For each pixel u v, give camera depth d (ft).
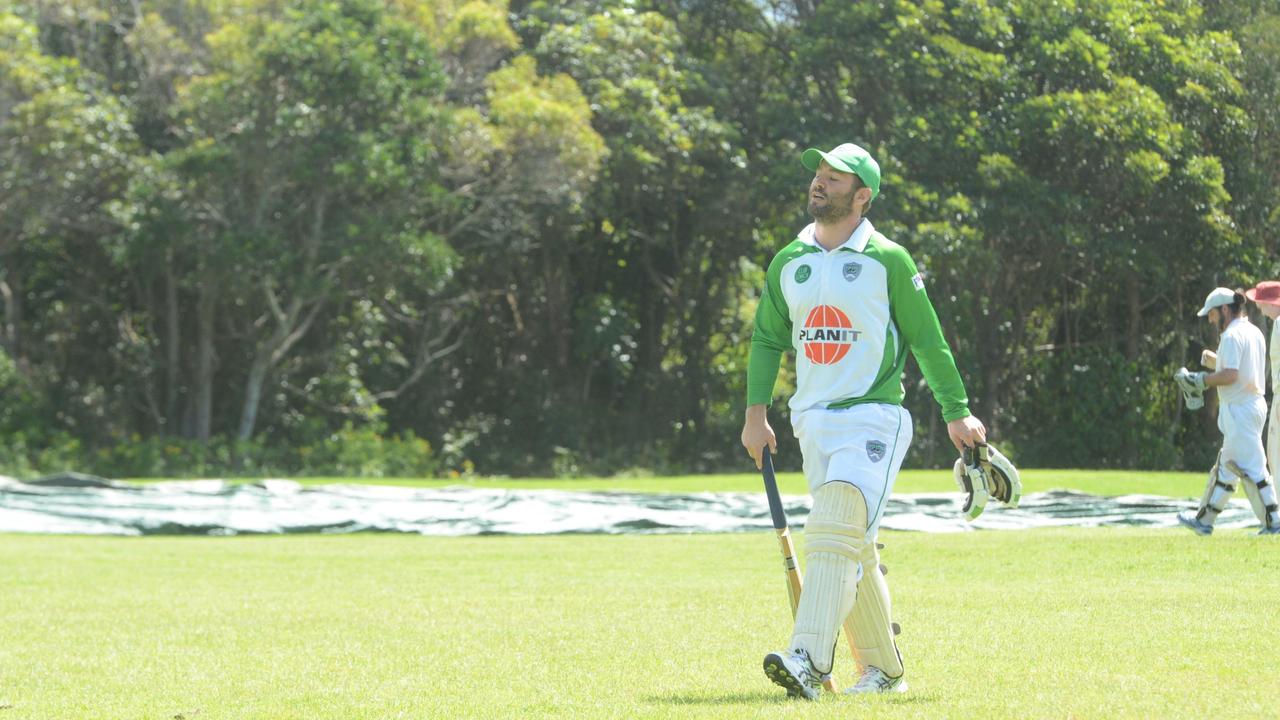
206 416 345.51
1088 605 76.89
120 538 162.09
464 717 48.11
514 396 405.39
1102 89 351.87
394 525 167.12
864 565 53.57
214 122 320.91
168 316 361.10
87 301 376.27
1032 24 357.82
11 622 81.87
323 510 172.04
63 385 372.17
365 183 311.68
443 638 71.77
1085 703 46.03
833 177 54.49
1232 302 121.19
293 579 109.50
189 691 56.24
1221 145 352.08
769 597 89.76
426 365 378.73
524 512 168.86
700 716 45.93
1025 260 371.15
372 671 60.75
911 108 356.38
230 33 315.58
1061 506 156.87
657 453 385.70
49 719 50.52
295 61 309.01
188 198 324.19
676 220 409.08
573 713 48.03
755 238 402.72
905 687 53.36
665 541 144.05
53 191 319.68
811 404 54.80
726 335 418.72
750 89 393.50
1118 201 352.69
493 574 111.14
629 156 360.48
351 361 379.35
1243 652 57.57
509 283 404.98
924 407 373.20
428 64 328.49
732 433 400.26
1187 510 154.61
